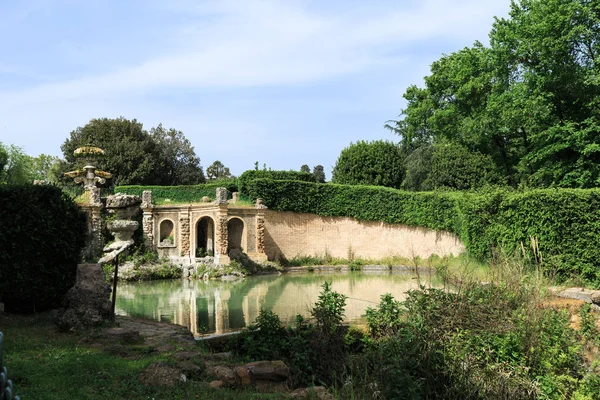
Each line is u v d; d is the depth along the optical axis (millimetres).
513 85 27859
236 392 7250
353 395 7598
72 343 9148
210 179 71875
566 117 27828
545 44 25469
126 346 9234
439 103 36094
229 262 31000
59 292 12172
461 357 9836
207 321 14727
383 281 25672
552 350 10141
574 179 25969
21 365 7453
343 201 37844
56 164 52750
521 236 19578
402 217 35875
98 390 6766
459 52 33281
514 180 36094
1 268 11461
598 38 25766
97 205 29156
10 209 11617
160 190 40375
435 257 32656
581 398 9148
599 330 11938
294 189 37062
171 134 58375
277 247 36406
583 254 17438
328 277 28828
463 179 37812
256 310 16812
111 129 50656
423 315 11078
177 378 7285
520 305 11438
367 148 43812
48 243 11938
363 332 11453
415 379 9023
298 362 9852
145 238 31828
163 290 23234
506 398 9273
